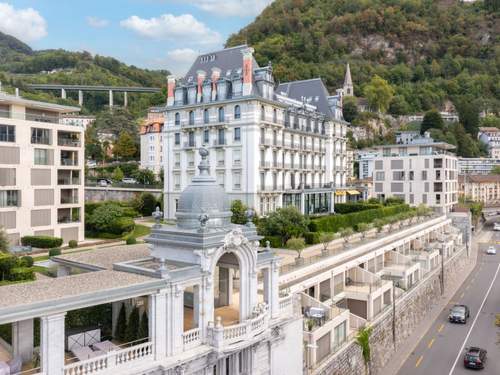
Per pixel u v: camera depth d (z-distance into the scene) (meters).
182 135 79.69
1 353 21.91
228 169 74.75
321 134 91.62
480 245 107.31
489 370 41.75
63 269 28.36
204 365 22.12
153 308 20.25
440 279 67.50
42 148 64.12
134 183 110.31
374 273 54.00
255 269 25.12
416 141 114.69
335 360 34.09
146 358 19.86
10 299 17.25
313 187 88.94
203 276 22.30
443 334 51.19
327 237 52.03
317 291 41.41
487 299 64.62
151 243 24.88
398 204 95.69
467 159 181.00
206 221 23.22
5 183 59.66
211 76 78.94
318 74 186.62
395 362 43.75
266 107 74.75
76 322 25.19
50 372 16.98
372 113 191.38
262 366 25.94
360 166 153.75
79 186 69.06
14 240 60.75
